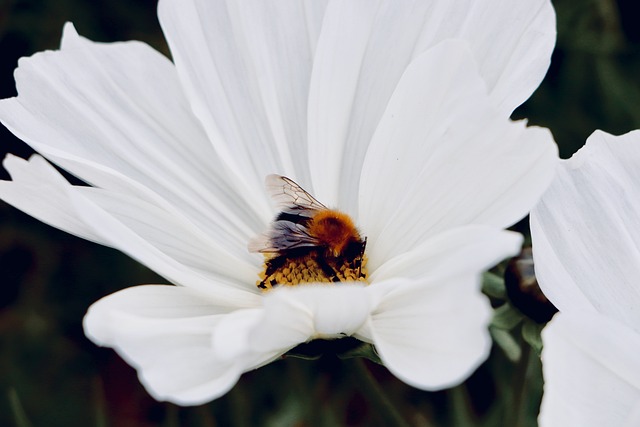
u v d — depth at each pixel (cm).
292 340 18
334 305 18
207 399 17
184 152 21
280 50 21
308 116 21
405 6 21
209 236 21
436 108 19
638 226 19
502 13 20
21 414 24
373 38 21
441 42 19
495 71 20
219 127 21
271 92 21
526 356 21
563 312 18
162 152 21
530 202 18
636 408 17
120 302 18
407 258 19
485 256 16
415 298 17
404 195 20
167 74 21
